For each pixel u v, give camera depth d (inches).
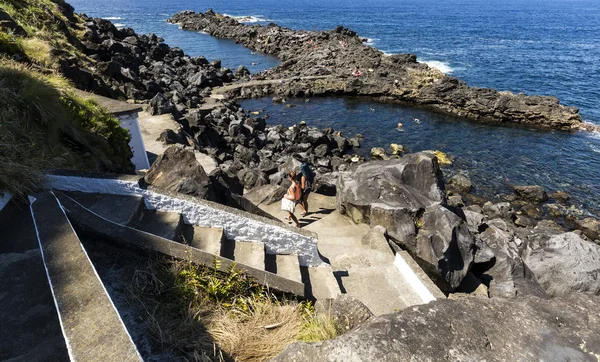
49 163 217.5
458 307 114.3
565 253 404.2
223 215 229.1
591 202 744.3
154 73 1416.1
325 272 256.7
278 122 1238.9
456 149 1022.4
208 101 1306.6
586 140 1071.0
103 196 216.8
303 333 170.9
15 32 659.4
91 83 703.7
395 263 301.6
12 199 181.3
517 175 863.1
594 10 6363.2
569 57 2263.8
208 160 671.1
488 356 98.7
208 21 3472.0
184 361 145.6
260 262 221.3
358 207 395.5
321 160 876.6
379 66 1738.4
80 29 1327.5
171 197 221.9
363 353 97.4
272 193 491.5
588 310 114.0
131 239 183.5
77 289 124.2
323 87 1579.7
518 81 1743.4
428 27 3791.8
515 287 358.9
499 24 4062.5
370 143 1062.4
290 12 5502.0
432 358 97.3
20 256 149.5
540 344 101.8
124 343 104.9
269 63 2226.9
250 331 170.7
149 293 169.9
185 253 189.8
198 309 171.0
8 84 237.0
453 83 1378.0
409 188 401.1
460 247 346.9
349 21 4372.5
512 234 531.8
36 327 121.8
